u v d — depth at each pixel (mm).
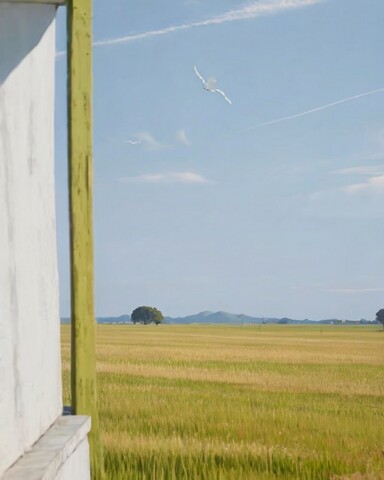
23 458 4773
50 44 6008
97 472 7754
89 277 7773
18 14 5078
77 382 7754
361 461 10406
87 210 7727
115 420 14875
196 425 14000
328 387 25625
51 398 5934
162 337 84625
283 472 10180
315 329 154750
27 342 5051
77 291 7750
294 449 11180
